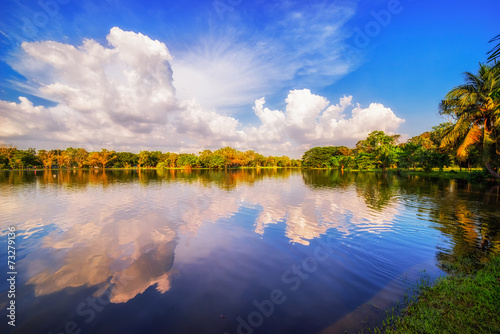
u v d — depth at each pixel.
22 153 90.00
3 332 4.03
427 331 3.85
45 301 4.98
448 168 54.84
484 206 14.95
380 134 72.69
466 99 16.61
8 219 12.09
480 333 3.72
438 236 9.24
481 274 5.76
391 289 5.37
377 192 22.12
